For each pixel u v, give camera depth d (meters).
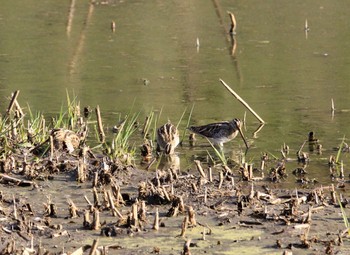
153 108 17.38
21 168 12.10
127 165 12.65
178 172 12.46
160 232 9.58
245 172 12.15
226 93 18.80
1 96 18.17
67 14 28.70
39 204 10.64
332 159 13.26
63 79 20.14
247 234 9.53
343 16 27.84
